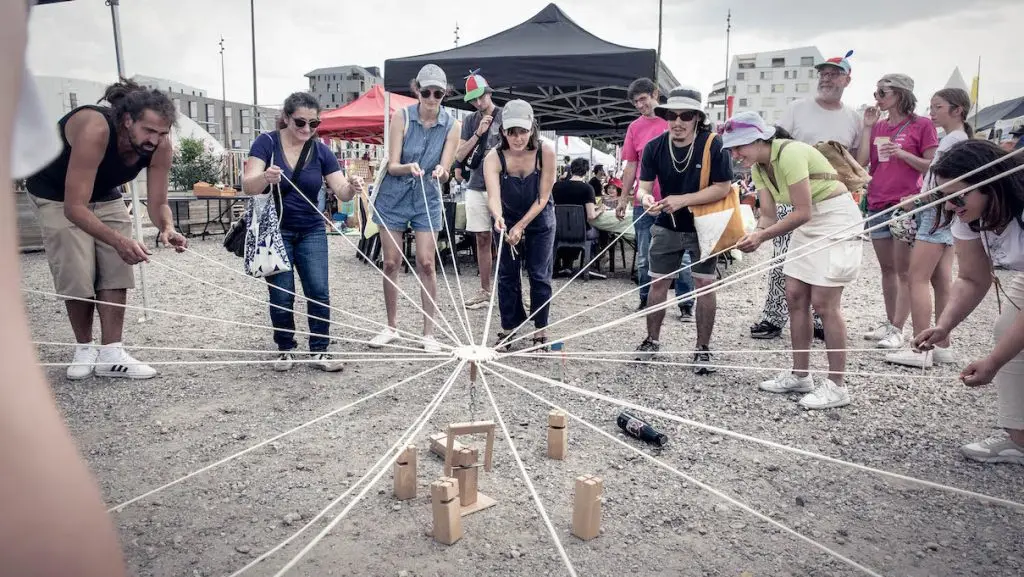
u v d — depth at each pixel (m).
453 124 5.23
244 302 7.34
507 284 5.30
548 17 9.44
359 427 3.79
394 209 5.16
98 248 4.49
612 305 7.19
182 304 7.17
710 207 4.55
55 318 6.30
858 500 3.01
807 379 4.40
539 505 1.98
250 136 83.56
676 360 5.14
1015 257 3.07
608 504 2.96
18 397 0.36
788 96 93.19
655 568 2.48
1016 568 2.49
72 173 3.77
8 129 0.39
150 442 3.54
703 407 4.17
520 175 5.03
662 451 3.52
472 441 3.60
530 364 5.03
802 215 3.92
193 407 4.07
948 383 4.64
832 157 4.28
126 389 4.39
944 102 4.85
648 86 6.11
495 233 5.22
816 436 3.73
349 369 4.91
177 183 31.38
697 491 3.09
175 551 2.55
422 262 5.27
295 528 2.73
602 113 13.12
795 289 4.30
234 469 3.23
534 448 3.55
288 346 4.85
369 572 2.44
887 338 5.31
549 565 2.50
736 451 3.52
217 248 11.52
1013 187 2.93
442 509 2.61
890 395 4.39
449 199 9.70
